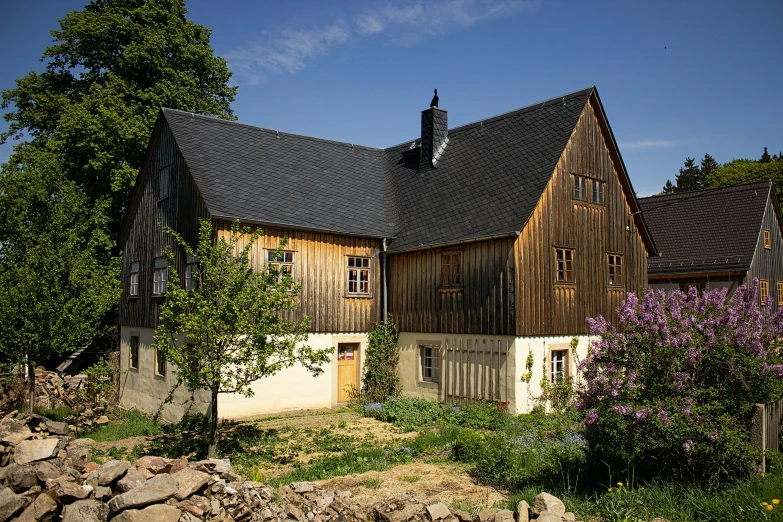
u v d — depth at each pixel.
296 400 17.94
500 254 16.53
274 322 12.81
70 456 8.14
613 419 8.44
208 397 16.64
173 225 19.44
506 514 7.42
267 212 17.75
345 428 15.63
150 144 21.30
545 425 14.02
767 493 7.65
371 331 19.59
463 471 11.13
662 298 9.48
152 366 20.25
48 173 19.77
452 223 18.41
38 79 27.75
